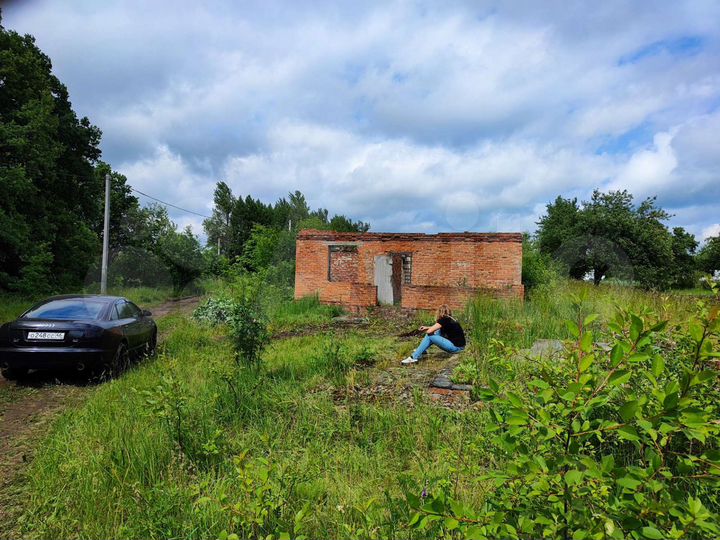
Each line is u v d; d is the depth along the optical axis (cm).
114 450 361
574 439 154
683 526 130
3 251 1978
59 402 572
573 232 3222
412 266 1731
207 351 823
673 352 283
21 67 2050
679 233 3381
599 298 600
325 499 304
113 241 3453
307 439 407
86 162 2686
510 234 1636
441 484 264
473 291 1436
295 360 703
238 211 4588
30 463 382
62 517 291
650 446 172
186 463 362
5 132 1856
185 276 3334
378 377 614
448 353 746
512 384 281
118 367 708
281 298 1736
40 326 649
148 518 272
